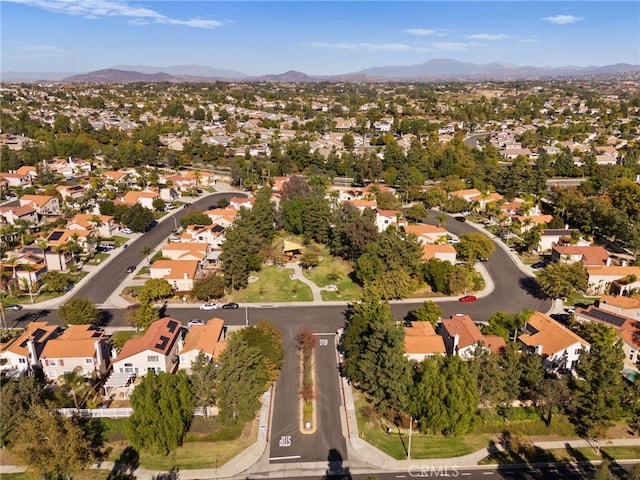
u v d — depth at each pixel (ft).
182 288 349.20
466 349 245.04
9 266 361.92
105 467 196.34
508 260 414.62
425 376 210.79
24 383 210.79
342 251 416.26
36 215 495.00
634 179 593.42
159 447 196.44
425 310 290.76
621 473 192.95
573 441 211.20
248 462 198.18
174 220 519.60
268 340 248.73
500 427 216.13
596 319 289.94
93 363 244.22
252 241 402.11
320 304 335.67
